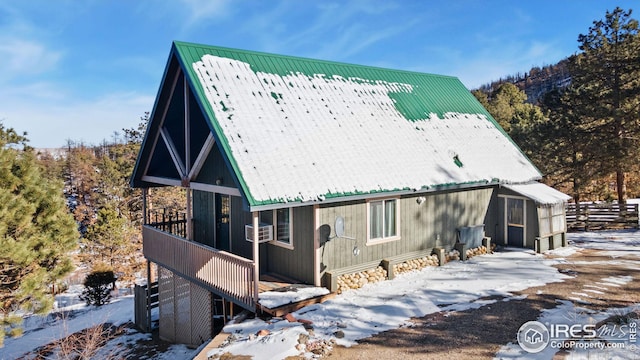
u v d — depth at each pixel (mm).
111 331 14648
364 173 11117
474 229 14570
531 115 34875
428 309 9266
